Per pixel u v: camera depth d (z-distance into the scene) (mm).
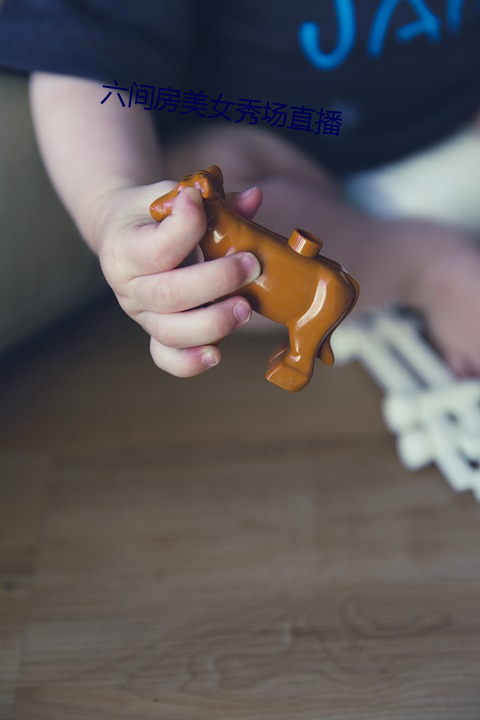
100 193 497
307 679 484
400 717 470
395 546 543
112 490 572
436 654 494
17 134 562
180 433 610
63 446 599
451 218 680
